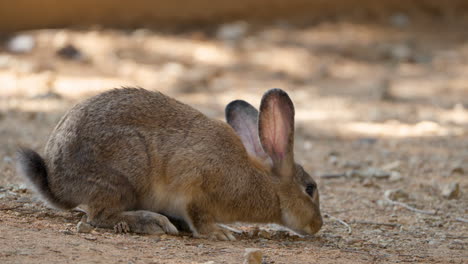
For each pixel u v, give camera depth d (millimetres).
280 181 10352
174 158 9680
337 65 30141
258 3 34125
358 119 22734
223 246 9398
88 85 25234
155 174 9695
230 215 10086
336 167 16234
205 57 29750
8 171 13094
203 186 9758
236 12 33875
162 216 9797
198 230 9867
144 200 9797
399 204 12953
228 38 31703
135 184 9617
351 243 10398
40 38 29453
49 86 24547
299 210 10477
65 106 21891
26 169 9789
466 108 24797
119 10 31969
